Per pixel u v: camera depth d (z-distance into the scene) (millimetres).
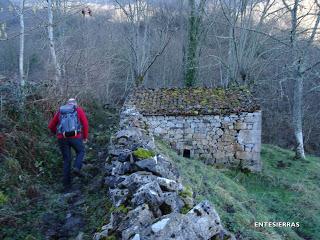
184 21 21766
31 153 6684
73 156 7355
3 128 6941
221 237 2955
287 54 19062
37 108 8484
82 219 4734
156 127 12008
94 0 26953
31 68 23109
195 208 3002
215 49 23656
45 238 4383
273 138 25219
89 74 13906
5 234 4441
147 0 24375
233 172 11781
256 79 20297
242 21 18547
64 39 18719
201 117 11922
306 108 24453
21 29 10562
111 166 5449
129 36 25109
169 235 2670
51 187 6035
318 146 24781
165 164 4781
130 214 3131
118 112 14383
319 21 15008
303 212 9797
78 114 6410
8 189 5504
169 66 28750
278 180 12023
